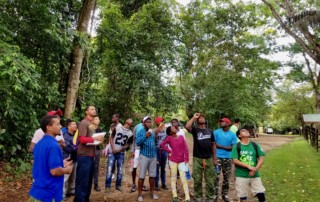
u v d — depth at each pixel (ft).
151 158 21.86
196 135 20.68
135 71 46.55
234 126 25.89
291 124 158.92
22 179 25.68
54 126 11.93
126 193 23.39
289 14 38.09
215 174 20.76
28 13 29.66
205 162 20.40
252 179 17.43
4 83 24.97
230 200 21.86
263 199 17.31
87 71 43.62
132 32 46.01
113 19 45.37
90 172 18.44
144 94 49.32
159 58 49.55
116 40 45.06
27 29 30.55
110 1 51.37
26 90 26.99
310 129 68.23
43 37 31.14
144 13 48.70
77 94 40.81
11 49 24.71
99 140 18.07
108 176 23.38
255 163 17.42
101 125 47.16
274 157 45.50
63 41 31.19
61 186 11.95
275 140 91.40
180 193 23.80
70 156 21.15
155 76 47.14
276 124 173.68
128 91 50.47
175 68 51.55
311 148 58.44
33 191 11.41
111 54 47.42
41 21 29.76
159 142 24.98
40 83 31.58
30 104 29.63
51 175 11.51
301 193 23.08
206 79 73.82
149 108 53.47
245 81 78.95
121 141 23.54
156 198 21.94
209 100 71.82
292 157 45.16
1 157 28.94
